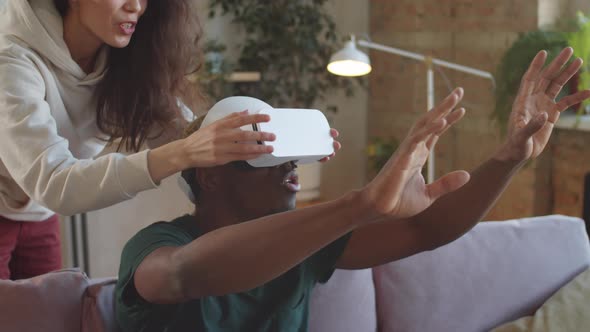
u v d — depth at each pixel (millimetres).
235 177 1097
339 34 4727
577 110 3297
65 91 1463
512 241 1687
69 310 1230
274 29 4453
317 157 1062
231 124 953
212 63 4234
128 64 1544
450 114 802
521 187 3471
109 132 1581
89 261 2357
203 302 1089
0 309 1169
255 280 833
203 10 4570
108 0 1325
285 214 827
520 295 1658
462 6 3848
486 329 1620
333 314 1443
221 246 832
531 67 1166
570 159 3303
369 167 4770
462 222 1165
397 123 4461
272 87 4527
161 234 1054
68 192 1103
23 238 1732
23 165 1188
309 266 1220
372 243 1213
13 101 1231
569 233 1759
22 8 1342
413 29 4238
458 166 3975
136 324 1022
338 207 791
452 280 1603
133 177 1049
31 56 1348
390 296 1562
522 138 1075
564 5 3375
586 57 3043
